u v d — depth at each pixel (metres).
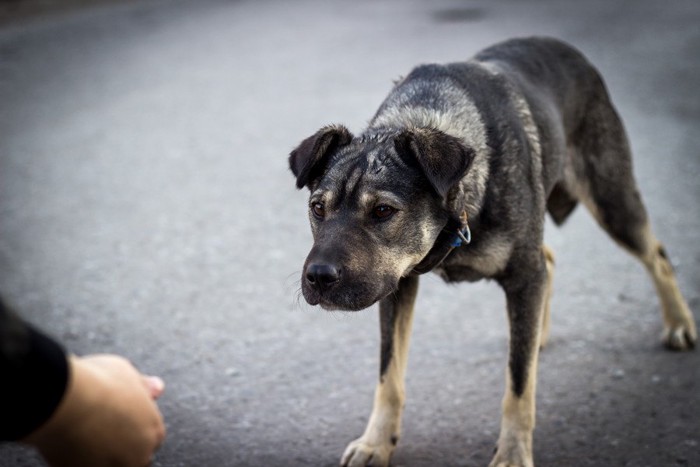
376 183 2.72
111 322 4.60
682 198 6.20
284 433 3.51
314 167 2.97
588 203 4.15
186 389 3.88
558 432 3.46
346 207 2.74
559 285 4.96
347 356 4.19
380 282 2.69
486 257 3.06
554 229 5.85
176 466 3.26
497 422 3.55
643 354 4.11
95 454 1.39
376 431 3.24
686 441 3.34
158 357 4.20
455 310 4.71
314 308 4.74
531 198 3.18
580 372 3.96
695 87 9.19
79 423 1.35
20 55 11.22
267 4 15.63
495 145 3.10
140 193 6.66
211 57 11.21
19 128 8.35
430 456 3.32
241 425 3.57
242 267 5.32
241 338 4.40
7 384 1.23
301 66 10.59
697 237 5.49
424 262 3.00
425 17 13.91
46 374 1.27
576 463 3.23
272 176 6.98
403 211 2.74
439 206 2.84
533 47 3.93
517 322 3.16
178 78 10.15
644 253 4.17
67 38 12.29
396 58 10.77
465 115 3.11
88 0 15.06
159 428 1.51
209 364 4.12
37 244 5.72
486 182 3.01
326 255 2.60
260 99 9.19
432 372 4.01
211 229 5.95
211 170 7.14
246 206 6.37
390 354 3.24
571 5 14.89
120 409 1.41
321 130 2.93
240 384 3.93
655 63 10.32
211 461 3.30
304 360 4.16
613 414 3.58
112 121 8.55
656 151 7.24
